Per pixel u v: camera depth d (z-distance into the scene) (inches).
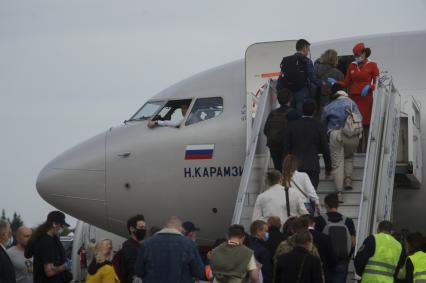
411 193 816.9
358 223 622.5
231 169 826.8
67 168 891.4
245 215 684.1
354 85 754.8
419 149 802.2
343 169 696.4
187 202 842.8
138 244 611.2
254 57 837.8
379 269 569.3
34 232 611.8
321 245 561.0
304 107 673.6
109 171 871.7
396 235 698.2
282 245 525.7
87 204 881.5
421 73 837.8
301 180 629.0
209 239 855.1
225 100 857.5
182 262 521.3
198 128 848.3
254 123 732.7
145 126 879.1
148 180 855.1
